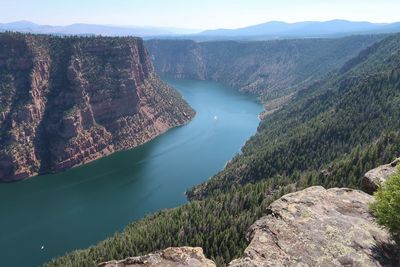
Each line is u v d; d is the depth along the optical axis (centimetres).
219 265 9038
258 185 13762
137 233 11200
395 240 2444
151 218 13362
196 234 10794
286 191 11494
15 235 14275
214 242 10225
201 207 12712
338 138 17650
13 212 16238
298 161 16850
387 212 2433
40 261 12606
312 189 3095
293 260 2305
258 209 11219
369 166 11575
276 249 2414
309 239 2467
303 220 2652
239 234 10494
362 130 17388
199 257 2362
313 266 2264
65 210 16388
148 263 2317
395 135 13338
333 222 2619
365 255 2327
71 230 14662
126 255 9994
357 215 2761
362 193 3067
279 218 2694
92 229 14725
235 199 12825
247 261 2288
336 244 2412
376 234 2514
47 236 14200
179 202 16988
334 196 2997
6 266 12344
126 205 16750
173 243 10500
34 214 16025
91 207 16625
